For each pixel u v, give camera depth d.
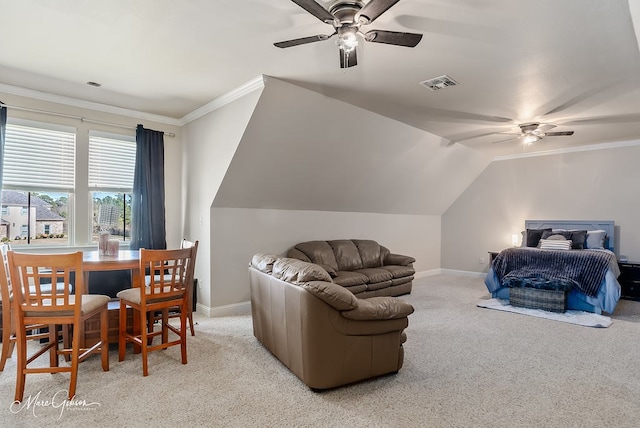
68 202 4.06
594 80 3.30
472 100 3.88
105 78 3.40
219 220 4.28
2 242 3.66
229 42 2.70
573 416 2.12
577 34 2.50
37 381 2.49
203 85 3.57
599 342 3.38
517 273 4.74
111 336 3.10
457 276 7.18
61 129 3.97
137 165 4.38
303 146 4.18
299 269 2.46
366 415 2.11
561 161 6.26
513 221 6.77
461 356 3.01
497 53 2.81
